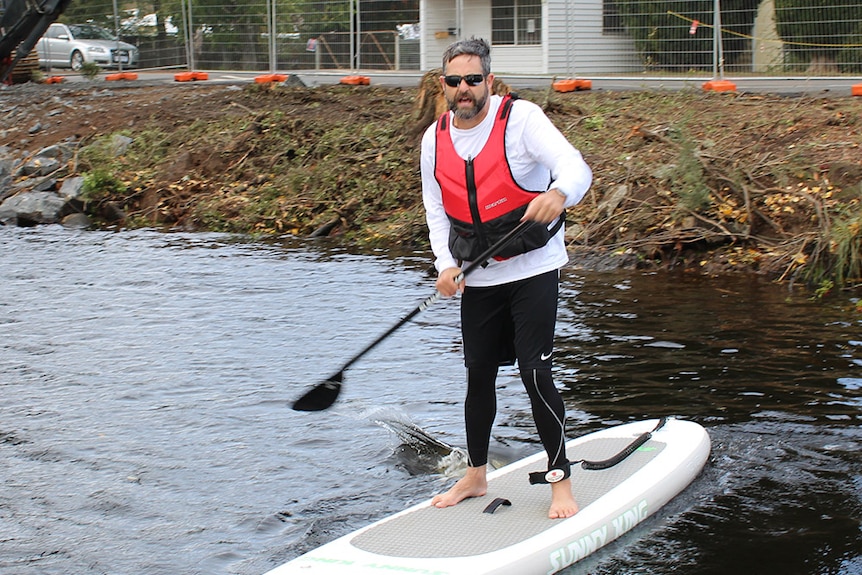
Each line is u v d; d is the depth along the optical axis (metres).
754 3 15.58
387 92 16.48
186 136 14.86
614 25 16.53
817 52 15.02
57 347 7.15
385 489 4.69
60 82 21.75
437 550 3.79
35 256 10.77
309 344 7.09
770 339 6.75
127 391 6.15
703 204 9.48
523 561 3.72
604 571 3.84
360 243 11.10
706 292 8.12
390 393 6.01
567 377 6.15
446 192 3.92
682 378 6.05
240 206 12.74
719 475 4.68
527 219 3.66
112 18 23.28
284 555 4.07
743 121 11.44
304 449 5.19
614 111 13.02
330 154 13.28
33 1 18.97
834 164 9.38
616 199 10.02
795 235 8.92
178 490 4.73
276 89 16.58
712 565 3.88
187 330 7.54
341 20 19.52
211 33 21.41
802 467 4.75
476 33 18.94
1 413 5.81
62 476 4.91
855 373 6.00
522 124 3.77
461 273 3.88
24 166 14.73
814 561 3.89
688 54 15.83
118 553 4.12
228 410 5.78
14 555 4.13
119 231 12.58
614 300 7.97
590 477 4.44
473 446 4.21
